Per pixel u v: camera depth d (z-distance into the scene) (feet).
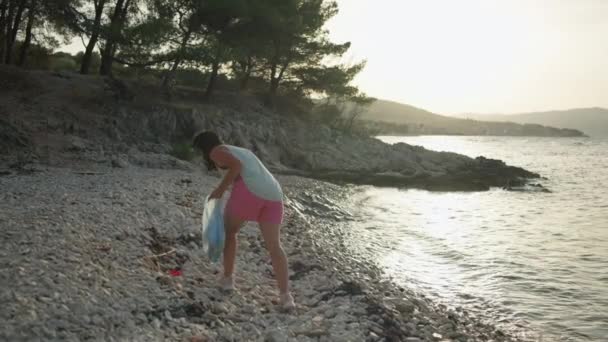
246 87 115.14
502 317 19.94
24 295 11.89
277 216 14.94
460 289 23.59
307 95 118.11
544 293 23.27
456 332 17.01
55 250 15.48
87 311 12.00
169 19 79.51
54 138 52.42
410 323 16.67
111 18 84.12
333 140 100.42
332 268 22.75
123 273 15.30
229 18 85.92
